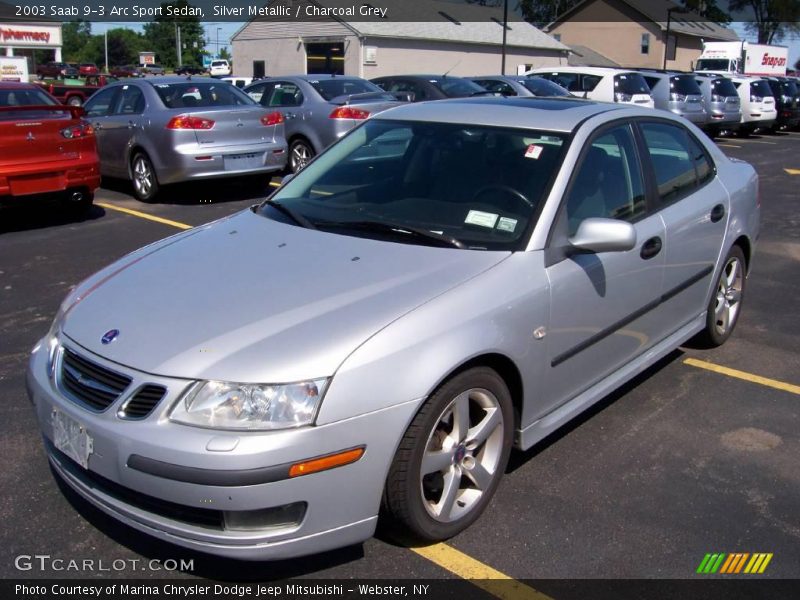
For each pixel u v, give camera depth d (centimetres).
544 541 327
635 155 428
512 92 1717
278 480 268
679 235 443
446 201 380
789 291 696
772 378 498
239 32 4072
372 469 285
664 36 5331
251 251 360
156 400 278
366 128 455
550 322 348
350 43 3578
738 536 333
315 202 410
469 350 305
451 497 320
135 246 796
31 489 361
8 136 806
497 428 335
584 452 400
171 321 304
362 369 281
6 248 782
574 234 368
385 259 340
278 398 271
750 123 2436
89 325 316
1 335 548
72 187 870
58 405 302
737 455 400
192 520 279
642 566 313
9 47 4400
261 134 1038
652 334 441
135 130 1020
